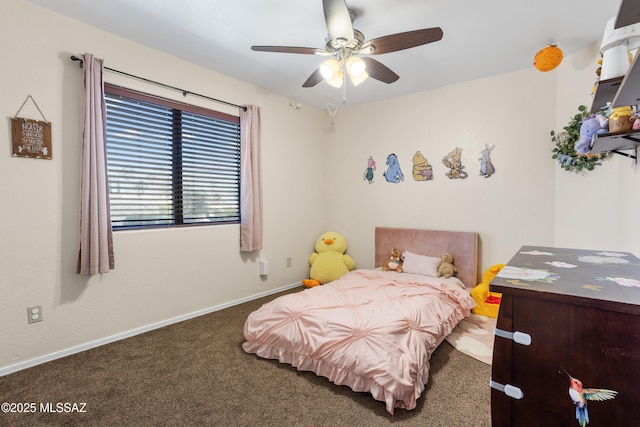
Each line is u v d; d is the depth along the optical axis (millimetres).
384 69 2301
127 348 2377
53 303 2197
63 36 2195
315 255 4191
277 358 2197
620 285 963
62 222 2225
